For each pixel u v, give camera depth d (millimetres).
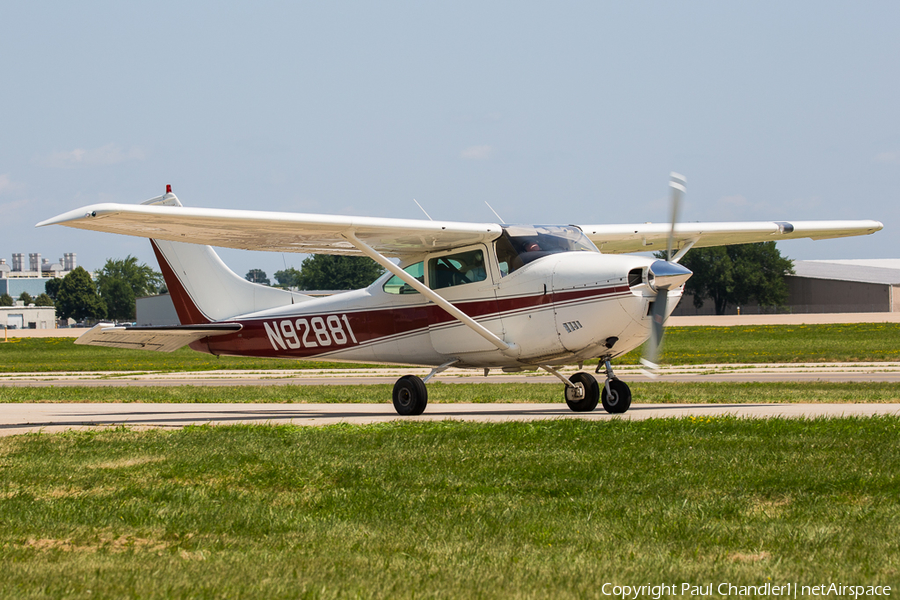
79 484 24891
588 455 28297
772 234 58781
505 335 45938
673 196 45719
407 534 18906
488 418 44125
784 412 43188
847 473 24516
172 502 22281
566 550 17562
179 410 53688
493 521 19797
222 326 57156
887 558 16781
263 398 60281
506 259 46156
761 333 175750
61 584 15602
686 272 42156
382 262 44688
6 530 19562
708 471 25250
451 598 14773
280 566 16672
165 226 41031
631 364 103312
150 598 14891
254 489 24188
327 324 54156
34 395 65438
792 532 18531
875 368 88625
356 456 29000
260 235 44438
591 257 44406
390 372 95688
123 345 56531
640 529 19016
